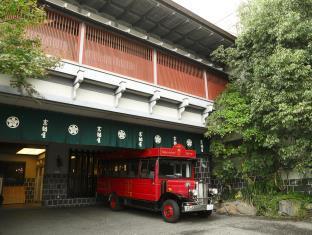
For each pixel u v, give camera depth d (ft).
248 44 43.62
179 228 33.73
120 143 41.34
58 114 36.40
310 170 38.91
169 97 40.93
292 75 35.12
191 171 43.65
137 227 34.65
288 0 36.73
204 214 41.52
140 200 42.88
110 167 51.52
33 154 64.75
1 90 27.86
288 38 36.06
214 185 56.44
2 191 56.29
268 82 38.93
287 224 35.09
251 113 41.70
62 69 31.09
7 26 21.35
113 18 43.24
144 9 41.01
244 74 45.44
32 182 63.87
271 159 44.14
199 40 49.19
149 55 40.14
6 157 62.90
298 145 36.32
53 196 52.01
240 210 43.60
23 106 33.81
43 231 32.55
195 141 52.13
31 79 30.32
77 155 56.13
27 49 22.09
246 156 47.14
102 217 41.91
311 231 31.19
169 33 46.96
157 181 39.99
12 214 44.27
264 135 41.78
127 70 36.88
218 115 45.91
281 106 35.06
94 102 34.50
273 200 42.04
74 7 38.99
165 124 44.55
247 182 48.75
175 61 43.65
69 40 32.65
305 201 39.47
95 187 56.75
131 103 38.17
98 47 34.81
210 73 49.73
